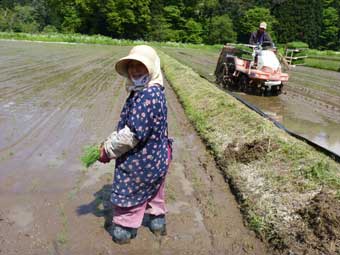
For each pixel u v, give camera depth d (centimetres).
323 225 328
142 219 337
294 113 919
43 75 1380
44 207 384
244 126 612
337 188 376
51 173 470
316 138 708
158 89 287
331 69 2388
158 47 4712
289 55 1364
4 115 745
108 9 5962
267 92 1161
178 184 460
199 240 342
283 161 464
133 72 285
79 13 6100
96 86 1182
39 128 665
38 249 315
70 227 349
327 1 7694
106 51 3080
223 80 1227
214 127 665
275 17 7219
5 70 1471
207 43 6888
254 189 420
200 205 409
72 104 886
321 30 7238
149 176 302
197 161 544
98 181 453
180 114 840
